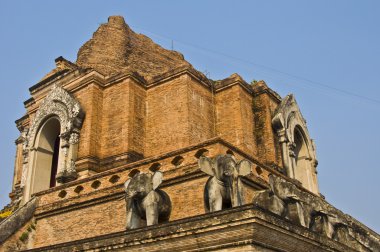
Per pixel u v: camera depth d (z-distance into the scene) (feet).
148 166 59.41
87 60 98.84
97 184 63.41
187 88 81.87
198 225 38.83
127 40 103.96
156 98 84.79
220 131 86.94
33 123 90.84
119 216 57.77
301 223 49.01
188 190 53.78
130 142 79.05
